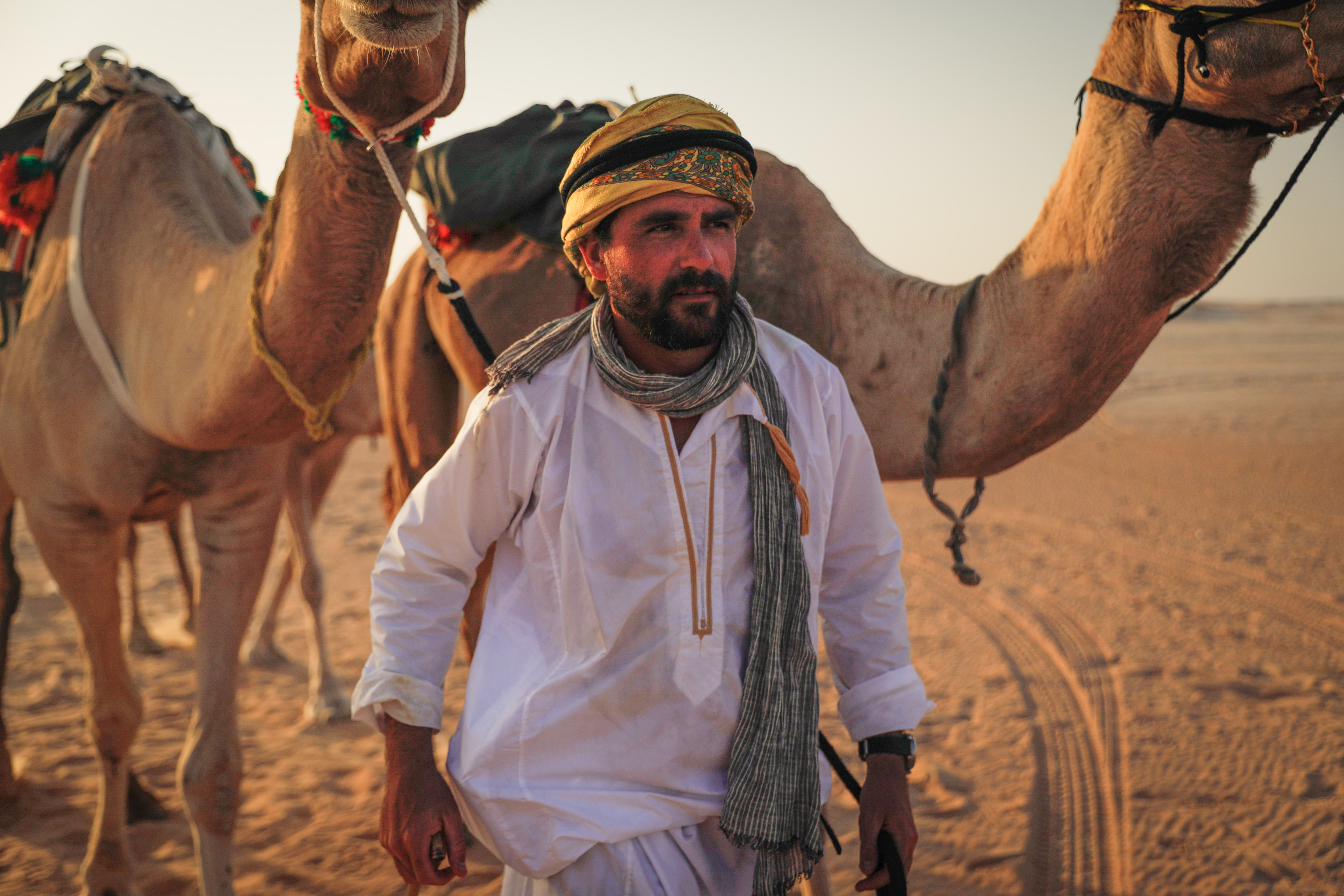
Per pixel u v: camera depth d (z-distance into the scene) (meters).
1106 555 8.95
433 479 1.95
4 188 3.49
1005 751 4.91
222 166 3.89
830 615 2.13
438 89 2.40
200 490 3.23
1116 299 2.72
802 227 3.25
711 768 1.92
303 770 4.68
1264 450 14.60
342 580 8.30
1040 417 2.89
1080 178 2.75
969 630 6.89
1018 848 3.97
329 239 2.55
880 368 3.13
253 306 2.62
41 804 4.20
